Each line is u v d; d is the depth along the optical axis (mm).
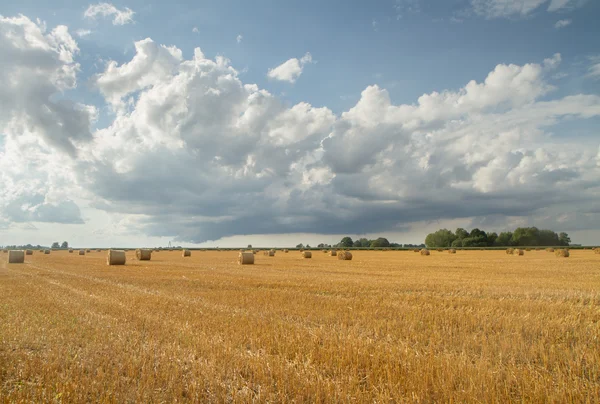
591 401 6164
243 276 27125
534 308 14016
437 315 12797
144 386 6871
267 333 10359
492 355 8695
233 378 7414
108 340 9797
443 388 6605
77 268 35812
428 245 154500
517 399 6262
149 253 52406
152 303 15398
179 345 9281
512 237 153000
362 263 44969
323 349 8797
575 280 24219
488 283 22328
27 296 17312
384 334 10695
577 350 8742
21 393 6570
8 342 9617
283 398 6453
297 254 77938
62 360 8289
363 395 6547
